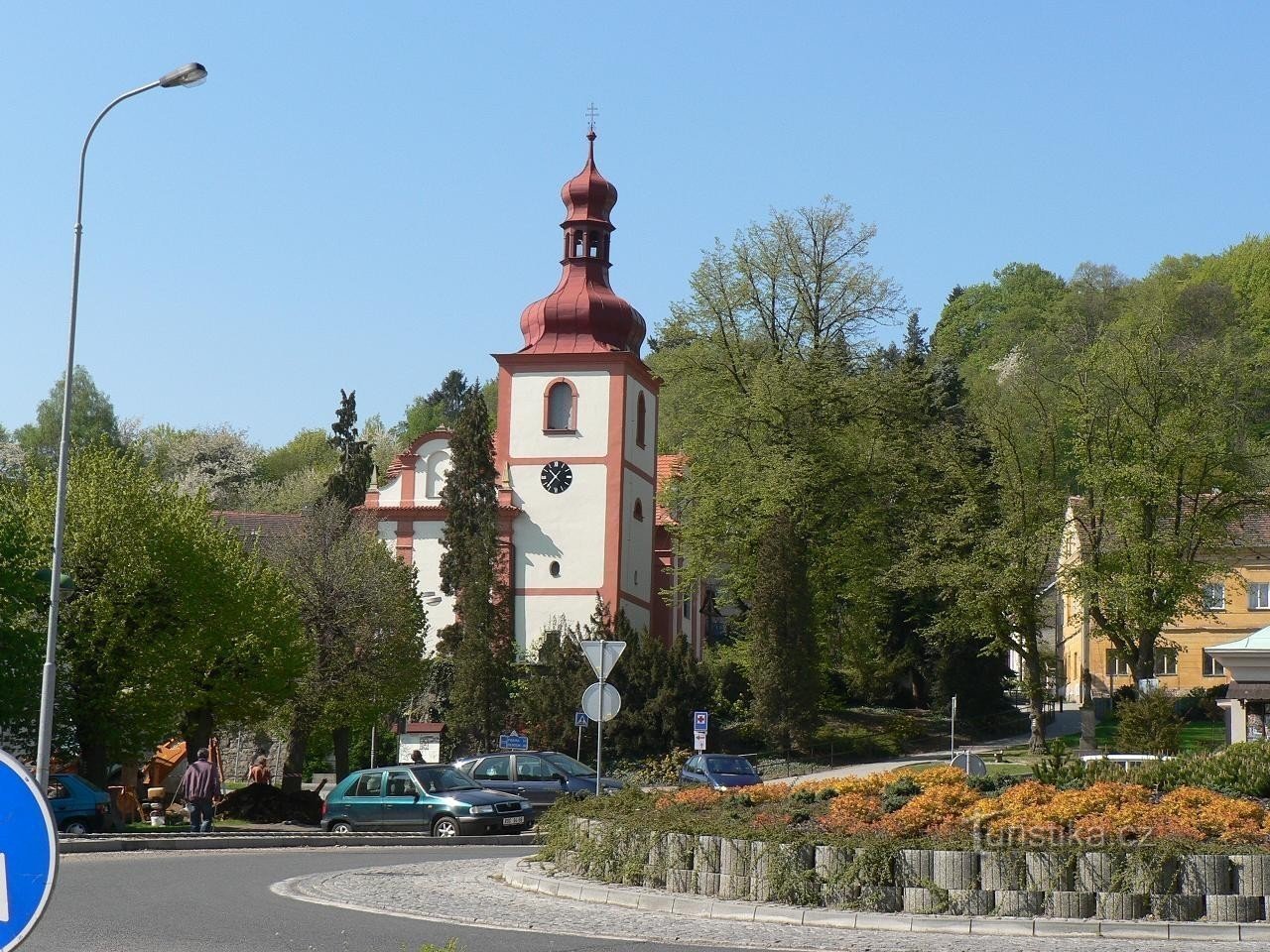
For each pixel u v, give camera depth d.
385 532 73.50
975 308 139.88
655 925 16.27
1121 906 15.80
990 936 15.46
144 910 16.98
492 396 167.88
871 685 73.31
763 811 20.05
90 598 40.09
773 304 70.81
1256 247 121.56
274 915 16.64
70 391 27.84
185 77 27.30
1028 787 19.23
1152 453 59.19
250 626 43.69
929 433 67.44
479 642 62.00
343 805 34.62
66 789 35.25
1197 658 82.75
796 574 62.72
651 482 78.31
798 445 65.69
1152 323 61.62
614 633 61.88
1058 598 87.12
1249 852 15.93
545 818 22.53
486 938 14.96
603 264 75.50
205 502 46.44
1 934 5.60
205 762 34.19
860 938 15.23
